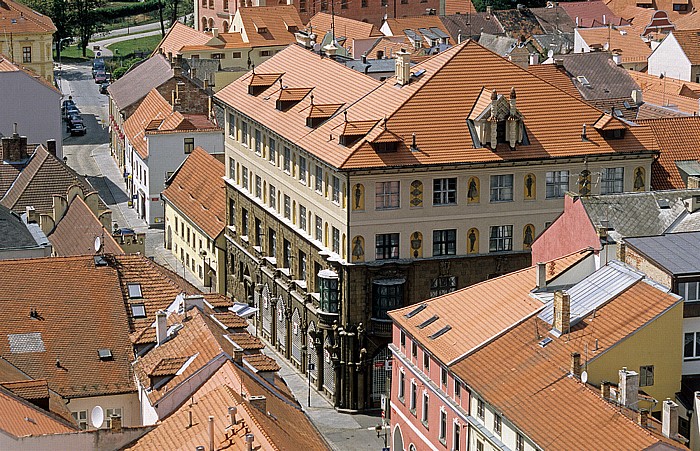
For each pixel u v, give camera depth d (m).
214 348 113.69
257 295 193.12
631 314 124.19
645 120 189.50
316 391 172.38
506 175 167.12
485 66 172.50
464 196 165.88
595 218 141.50
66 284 126.94
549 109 171.12
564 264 138.12
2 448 98.38
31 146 196.88
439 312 142.75
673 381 123.25
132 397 119.62
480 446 126.88
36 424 103.69
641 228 141.38
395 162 162.25
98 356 121.56
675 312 122.56
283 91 186.50
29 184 175.12
